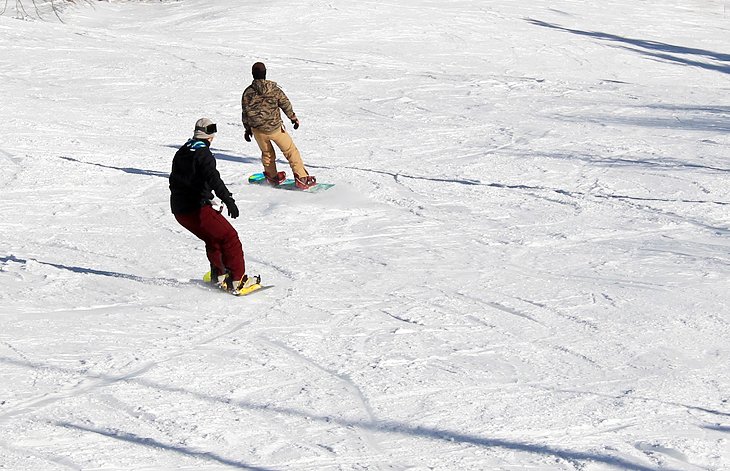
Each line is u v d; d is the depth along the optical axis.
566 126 33.03
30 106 34.25
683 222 19.84
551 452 9.05
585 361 11.73
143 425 9.59
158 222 19.77
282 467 8.66
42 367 11.29
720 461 8.86
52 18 72.25
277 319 13.48
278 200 21.95
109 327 13.00
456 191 22.98
